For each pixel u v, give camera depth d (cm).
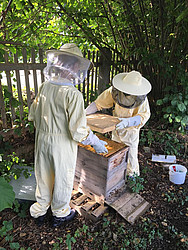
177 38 374
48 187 214
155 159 359
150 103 453
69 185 210
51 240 210
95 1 351
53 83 189
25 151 324
